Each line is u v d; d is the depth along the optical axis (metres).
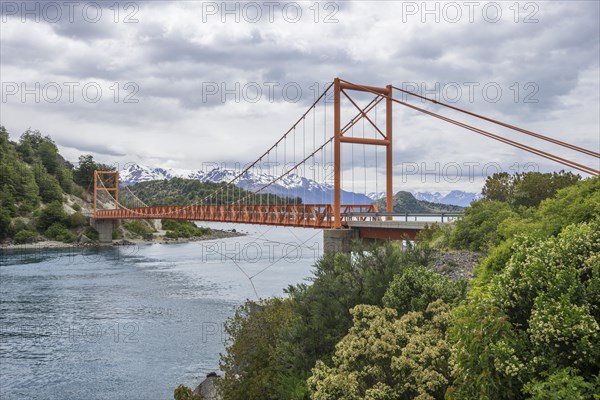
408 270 16.17
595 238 10.33
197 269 92.06
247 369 19.75
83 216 172.25
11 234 156.88
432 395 11.20
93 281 77.69
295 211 53.81
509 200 31.25
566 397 8.03
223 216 73.88
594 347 8.59
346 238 46.00
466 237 27.75
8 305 58.16
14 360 37.69
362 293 17.88
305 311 18.81
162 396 30.55
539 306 9.41
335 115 49.06
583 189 20.31
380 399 11.38
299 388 15.49
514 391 8.94
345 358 12.84
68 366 36.22
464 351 9.54
